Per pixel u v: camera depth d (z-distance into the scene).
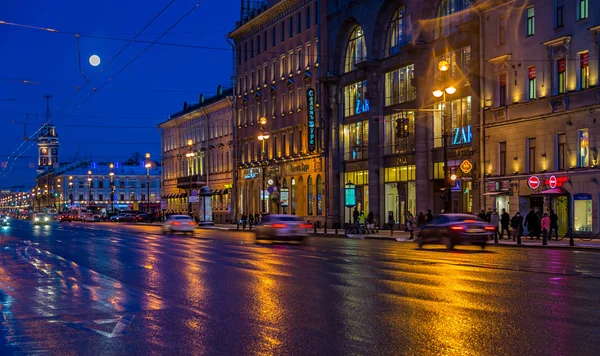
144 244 37.09
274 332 10.69
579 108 38.72
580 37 38.91
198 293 15.55
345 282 17.02
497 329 10.46
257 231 37.94
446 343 9.52
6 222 106.19
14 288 17.42
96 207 137.50
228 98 84.81
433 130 50.97
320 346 9.59
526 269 19.97
